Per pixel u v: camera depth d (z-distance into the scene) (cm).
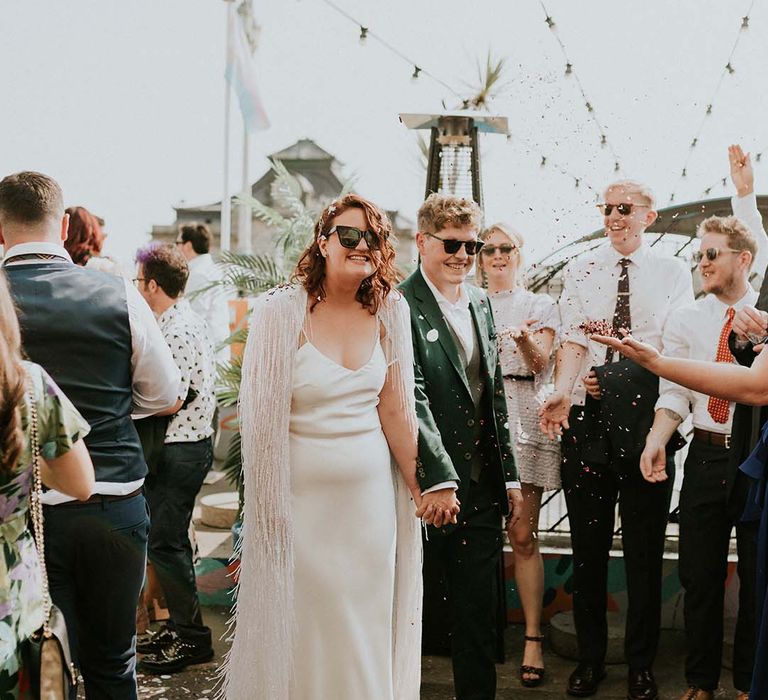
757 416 304
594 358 374
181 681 376
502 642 398
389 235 261
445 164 489
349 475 252
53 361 254
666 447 360
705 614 348
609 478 366
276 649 249
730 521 347
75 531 255
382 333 266
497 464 324
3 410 179
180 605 389
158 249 390
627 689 372
